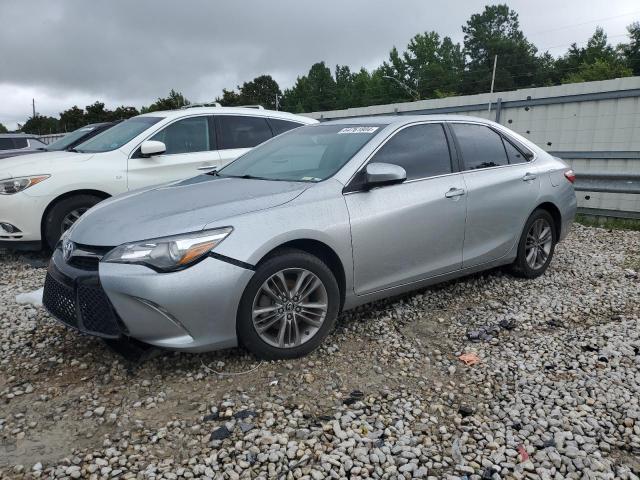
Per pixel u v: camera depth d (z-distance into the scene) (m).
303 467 2.46
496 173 4.73
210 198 3.52
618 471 2.46
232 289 3.11
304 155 4.23
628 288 5.07
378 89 81.69
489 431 2.76
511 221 4.83
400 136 4.18
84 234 3.34
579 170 9.42
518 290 4.96
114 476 2.40
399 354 3.63
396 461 2.51
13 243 5.90
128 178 6.34
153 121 6.76
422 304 4.56
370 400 3.03
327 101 93.88
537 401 3.03
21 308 4.45
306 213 3.43
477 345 3.79
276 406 2.95
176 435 2.70
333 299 3.56
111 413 2.88
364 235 3.68
